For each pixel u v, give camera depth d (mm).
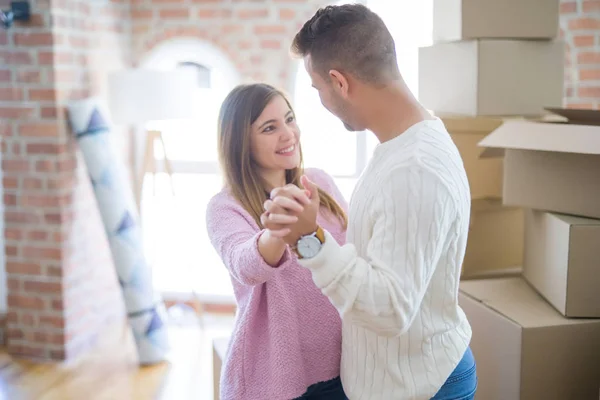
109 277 4141
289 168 1761
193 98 3840
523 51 2363
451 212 1291
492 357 2088
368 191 1371
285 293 1657
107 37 3986
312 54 1400
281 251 1386
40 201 3598
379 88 1372
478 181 2473
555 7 2357
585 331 1975
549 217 2102
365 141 4168
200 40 4184
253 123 1704
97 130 3611
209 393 3283
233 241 1560
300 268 1680
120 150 4195
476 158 2459
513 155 2189
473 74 2357
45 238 3621
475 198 2473
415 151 1311
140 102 3652
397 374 1436
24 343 3736
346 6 1384
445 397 1454
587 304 1990
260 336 1677
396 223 1260
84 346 3857
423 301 1408
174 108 3717
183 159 4367
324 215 1789
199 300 4348
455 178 1318
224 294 4395
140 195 4086
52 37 3457
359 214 1387
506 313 2057
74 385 3385
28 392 3305
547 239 2119
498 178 2469
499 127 2244
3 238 3826
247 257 1415
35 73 3510
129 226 3660
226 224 1633
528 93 2391
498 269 2541
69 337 3709
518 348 1957
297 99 4176
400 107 1389
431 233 1259
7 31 3514
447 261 1381
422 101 2650
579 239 1964
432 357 1438
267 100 1709
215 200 1712
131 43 4270
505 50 2348
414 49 3992
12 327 3744
